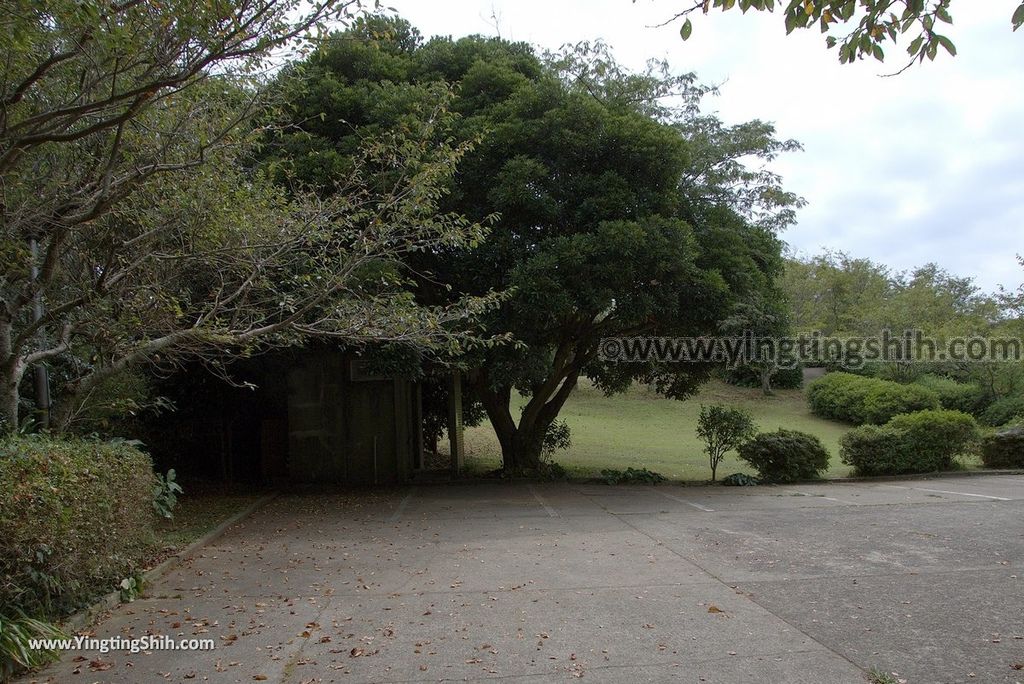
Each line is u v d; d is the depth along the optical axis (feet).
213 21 15.83
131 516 20.13
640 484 40.57
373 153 25.84
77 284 22.44
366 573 20.90
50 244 19.99
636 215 34.73
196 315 25.68
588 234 33.35
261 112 25.59
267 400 44.73
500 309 33.12
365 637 15.35
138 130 21.26
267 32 16.40
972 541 23.53
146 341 22.39
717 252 37.86
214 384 42.34
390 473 43.09
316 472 43.14
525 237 34.42
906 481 41.11
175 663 14.01
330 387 43.52
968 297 98.99
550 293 32.14
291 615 16.94
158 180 21.75
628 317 34.24
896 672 12.94
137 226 22.54
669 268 33.68
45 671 13.65
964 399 65.67
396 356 31.68
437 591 18.84
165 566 21.35
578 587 18.94
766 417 79.71
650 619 16.15
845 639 14.66
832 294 95.71
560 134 34.73
